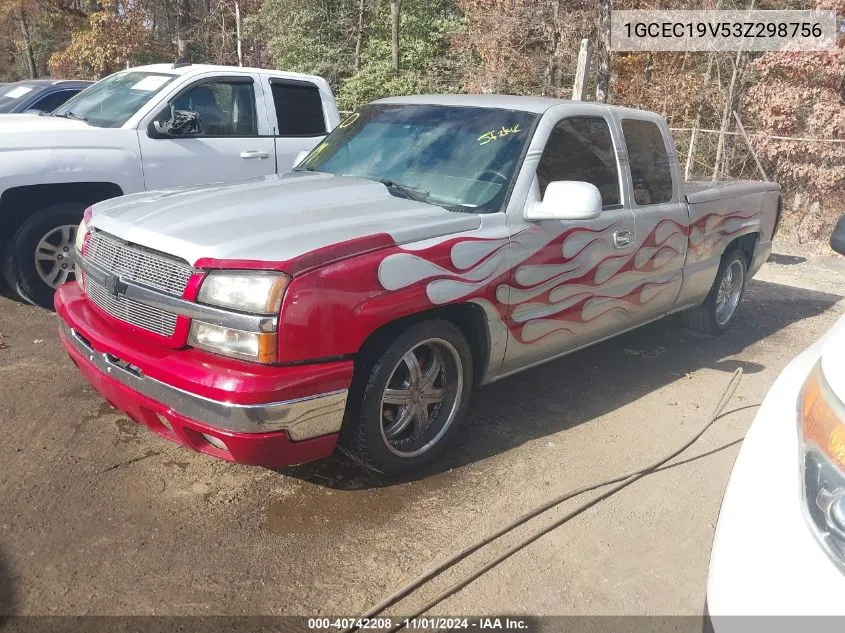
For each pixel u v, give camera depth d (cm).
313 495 343
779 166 1276
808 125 1270
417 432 367
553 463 391
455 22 2531
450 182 407
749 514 196
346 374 313
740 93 1747
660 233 496
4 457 355
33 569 278
